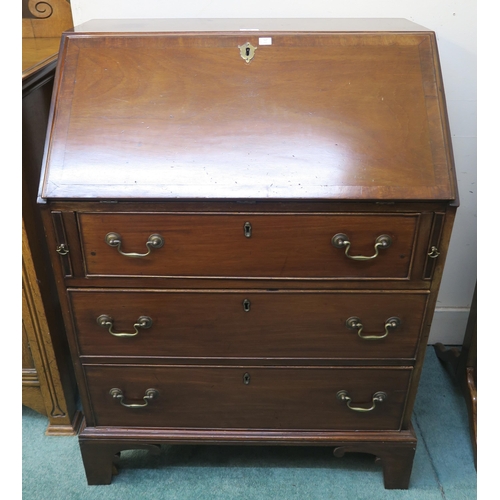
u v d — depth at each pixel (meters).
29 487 1.43
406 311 1.21
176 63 1.17
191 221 1.12
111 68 1.17
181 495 1.41
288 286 1.19
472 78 1.62
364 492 1.42
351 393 1.33
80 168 1.11
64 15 1.62
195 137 1.13
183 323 1.24
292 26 1.33
